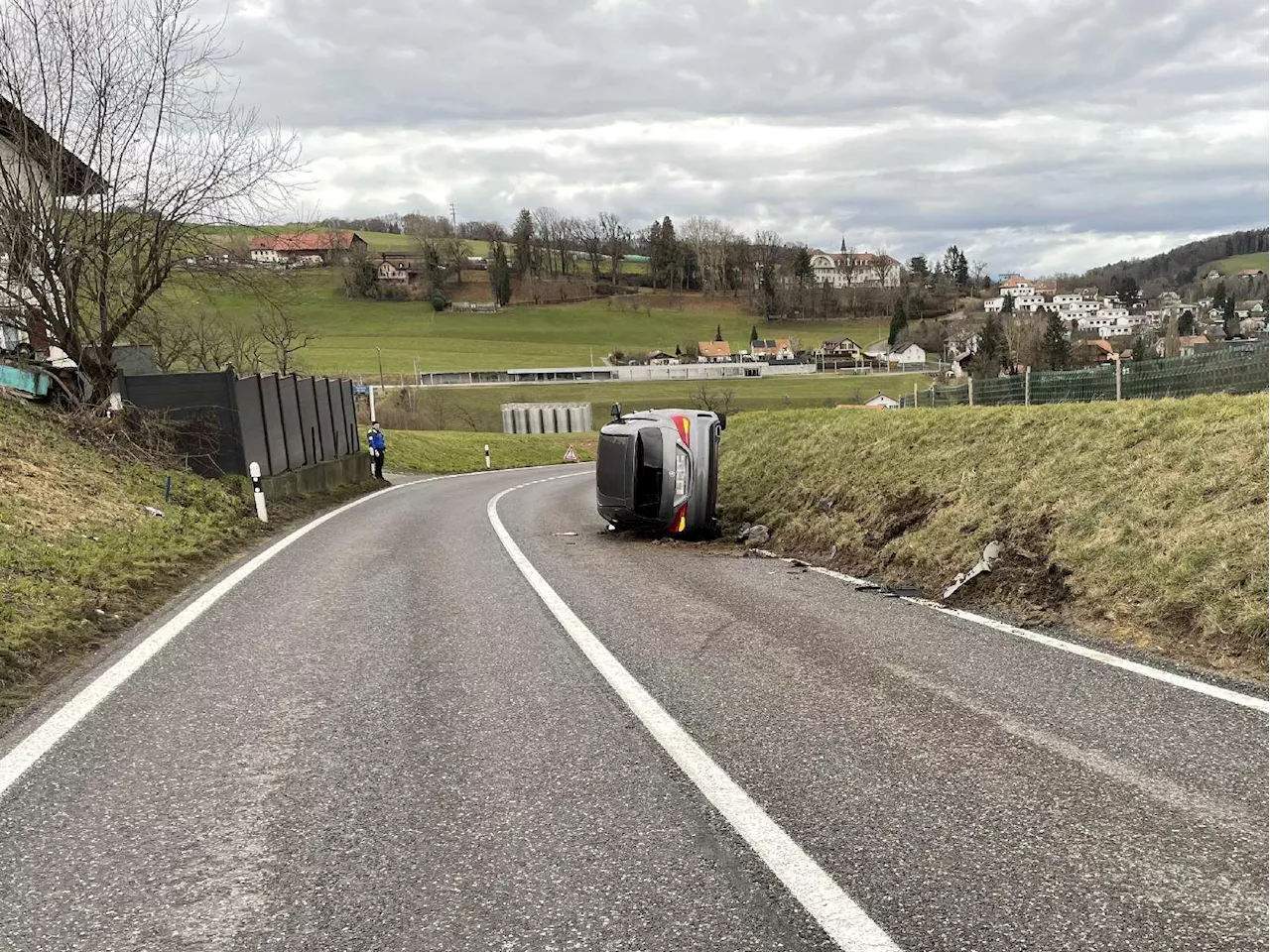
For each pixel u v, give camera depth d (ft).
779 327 533.55
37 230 52.37
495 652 18.98
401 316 497.87
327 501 68.13
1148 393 45.19
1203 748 12.32
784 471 47.88
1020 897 8.64
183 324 101.50
